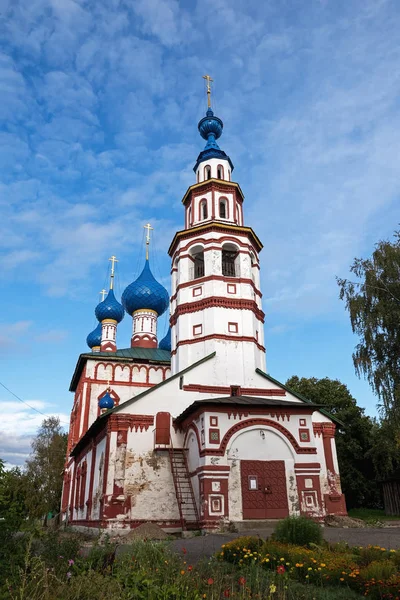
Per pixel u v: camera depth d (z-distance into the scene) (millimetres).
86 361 40531
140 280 49156
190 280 31594
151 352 43875
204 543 16875
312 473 23031
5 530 9258
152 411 26312
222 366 28469
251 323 29875
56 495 53469
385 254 28266
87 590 7797
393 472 37812
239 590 9508
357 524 23812
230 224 32250
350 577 10031
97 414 38906
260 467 22578
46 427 58344
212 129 38312
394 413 26047
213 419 22734
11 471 9852
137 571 8773
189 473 24516
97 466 27422
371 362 27203
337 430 42844
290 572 10836
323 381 46938
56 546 10305
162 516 24078
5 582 7781
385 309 27203
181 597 8172
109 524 23125
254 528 20703
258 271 33406
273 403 23562
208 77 40406
